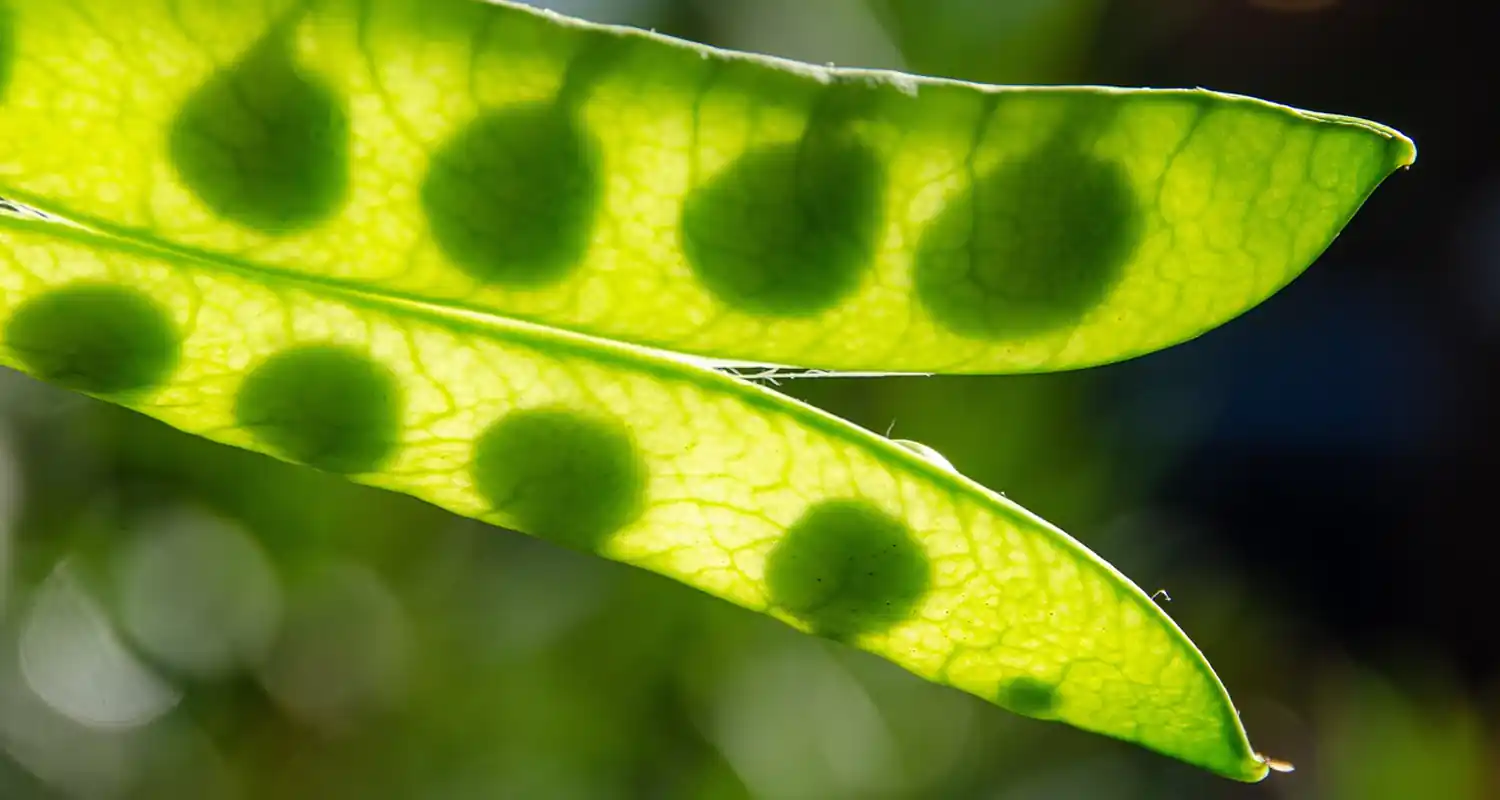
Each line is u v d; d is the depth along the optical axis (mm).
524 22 207
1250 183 211
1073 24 437
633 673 406
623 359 220
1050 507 427
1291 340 896
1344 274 904
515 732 403
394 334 218
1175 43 857
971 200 212
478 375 220
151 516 422
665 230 212
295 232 211
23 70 205
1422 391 870
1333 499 865
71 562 416
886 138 211
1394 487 862
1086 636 221
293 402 218
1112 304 214
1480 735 498
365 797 402
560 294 214
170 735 413
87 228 212
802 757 399
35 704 409
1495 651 830
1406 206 895
